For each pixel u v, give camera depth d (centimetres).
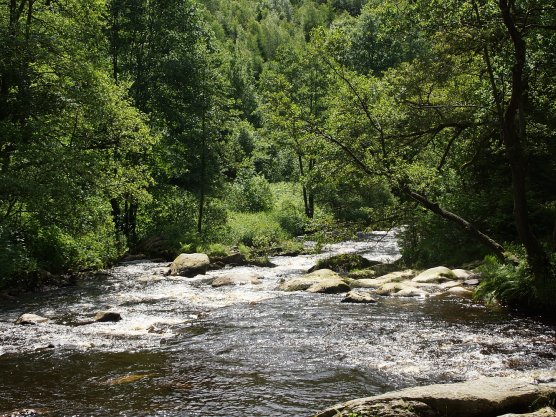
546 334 1008
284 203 4128
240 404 692
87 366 876
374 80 1761
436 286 1526
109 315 1238
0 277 1606
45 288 1739
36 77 1895
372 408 543
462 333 1028
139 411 673
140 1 3112
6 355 945
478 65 1608
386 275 1791
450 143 1898
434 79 1659
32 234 1936
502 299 1277
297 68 3453
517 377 752
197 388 759
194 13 3378
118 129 2230
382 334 1041
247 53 10406
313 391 737
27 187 1608
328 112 1842
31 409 685
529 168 1909
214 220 3262
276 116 1720
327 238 1700
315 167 1752
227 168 3541
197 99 3147
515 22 1226
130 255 2681
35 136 1811
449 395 559
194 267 2089
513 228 1817
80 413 670
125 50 3178
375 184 1734
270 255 2753
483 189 2028
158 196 3117
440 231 1933
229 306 1397
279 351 948
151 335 1091
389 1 1415
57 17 2017
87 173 1841
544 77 1423
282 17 14562
